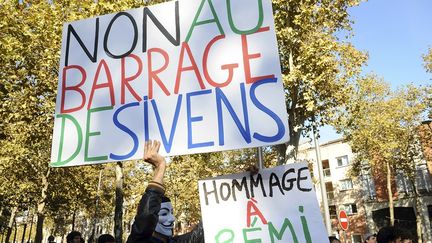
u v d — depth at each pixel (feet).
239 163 80.38
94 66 10.86
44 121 42.29
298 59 38.40
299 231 8.53
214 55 10.00
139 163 83.20
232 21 10.13
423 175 110.11
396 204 115.65
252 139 9.07
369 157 89.97
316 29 40.88
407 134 87.97
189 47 10.25
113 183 108.99
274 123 9.04
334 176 137.39
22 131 45.03
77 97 10.69
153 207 7.41
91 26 11.27
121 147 9.89
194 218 102.83
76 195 83.56
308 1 38.32
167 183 81.25
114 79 10.59
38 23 34.12
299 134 41.75
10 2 32.96
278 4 38.88
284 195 8.84
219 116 9.45
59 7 34.55
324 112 42.70
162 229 8.61
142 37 10.76
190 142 9.43
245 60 9.72
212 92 9.70
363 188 126.72
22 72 35.42
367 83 73.92
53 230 138.41
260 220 8.78
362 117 77.36
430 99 83.20
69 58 11.13
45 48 35.35
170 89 10.03
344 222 62.75
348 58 42.09
